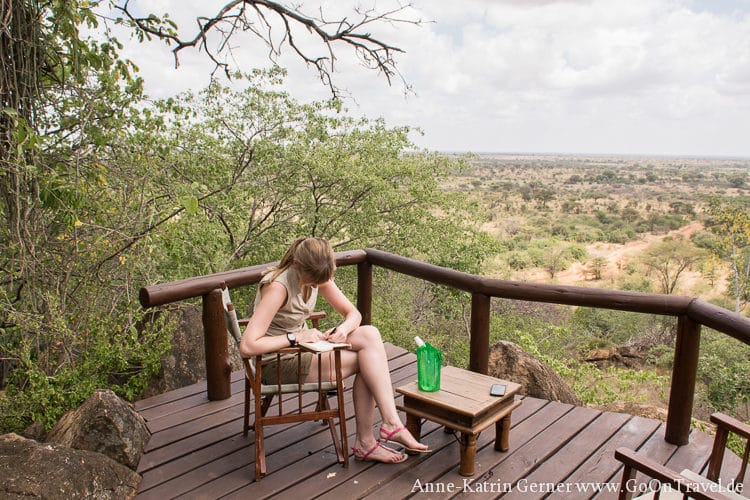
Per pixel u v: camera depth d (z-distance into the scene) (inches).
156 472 96.2
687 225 2203.5
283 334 95.0
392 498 88.6
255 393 91.5
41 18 146.4
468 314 510.9
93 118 164.6
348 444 104.8
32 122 146.3
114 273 171.8
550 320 762.2
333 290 99.6
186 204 155.8
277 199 405.4
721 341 666.2
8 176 140.3
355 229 423.5
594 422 116.0
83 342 158.4
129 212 169.9
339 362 91.0
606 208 2834.6
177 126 261.6
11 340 161.5
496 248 464.1
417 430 100.7
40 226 154.7
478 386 100.7
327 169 381.4
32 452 84.9
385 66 287.4
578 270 1529.3
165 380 174.4
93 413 99.1
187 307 189.5
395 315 469.4
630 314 831.7
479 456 101.8
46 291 151.1
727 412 532.1
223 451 103.2
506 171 5910.4
